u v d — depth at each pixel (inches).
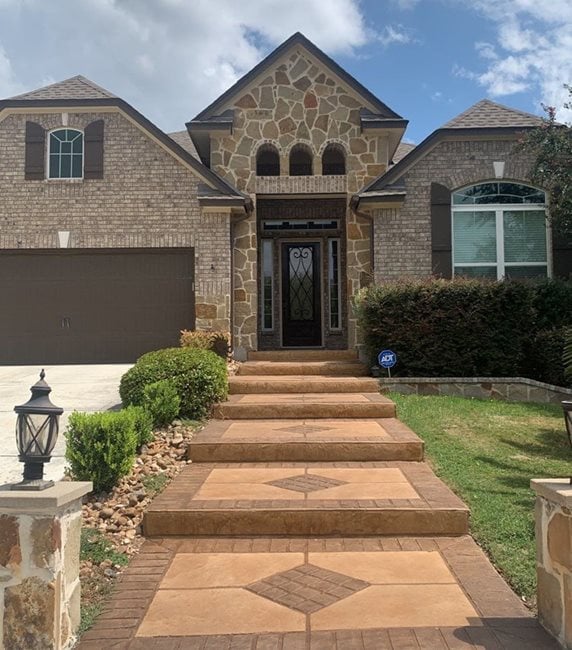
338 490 224.7
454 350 422.3
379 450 271.0
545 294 451.2
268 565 179.0
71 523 139.5
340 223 585.3
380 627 142.9
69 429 229.3
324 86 553.0
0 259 526.9
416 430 312.3
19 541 129.8
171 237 517.7
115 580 170.1
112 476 224.1
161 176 521.3
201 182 521.0
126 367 502.3
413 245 508.1
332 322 585.0
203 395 334.3
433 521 199.0
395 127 537.6
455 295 425.7
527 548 180.1
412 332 425.4
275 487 229.8
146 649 135.4
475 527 197.0
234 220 537.3
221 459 271.9
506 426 327.0
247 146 549.0
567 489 132.3
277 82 553.3
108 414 234.4
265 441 274.7
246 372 445.1
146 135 524.1
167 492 224.4
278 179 547.2
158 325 522.6
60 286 525.3
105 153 524.4
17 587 129.3
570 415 135.7
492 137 510.6
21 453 139.8
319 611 150.9
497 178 511.5
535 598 154.4
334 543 194.9
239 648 135.1
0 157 526.3
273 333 582.9
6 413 350.3
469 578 167.5
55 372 480.4
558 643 133.6
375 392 396.8
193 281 523.2
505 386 410.6
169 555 187.2
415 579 167.8
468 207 515.5
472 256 513.7
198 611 152.1
